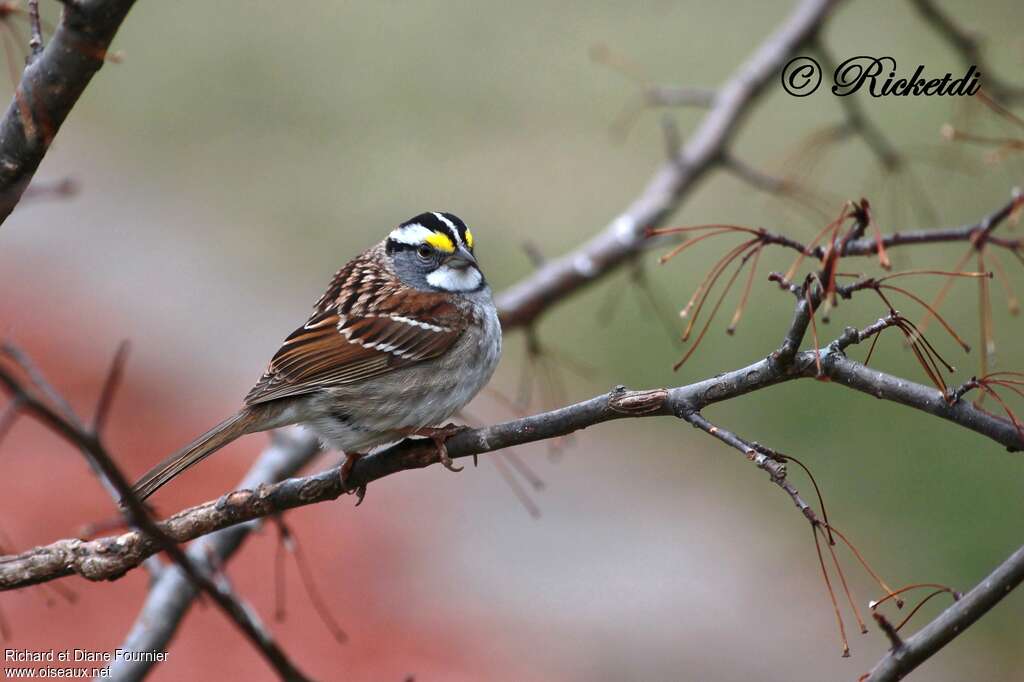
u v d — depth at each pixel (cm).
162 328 1533
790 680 1143
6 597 1090
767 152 1463
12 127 487
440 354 743
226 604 441
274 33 1814
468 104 1675
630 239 947
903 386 458
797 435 1330
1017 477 1248
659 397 489
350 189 1658
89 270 1617
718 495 1340
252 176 1711
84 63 478
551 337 1463
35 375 457
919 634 443
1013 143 583
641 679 1146
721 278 1423
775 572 1247
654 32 1717
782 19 1714
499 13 1798
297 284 1608
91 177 1738
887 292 1288
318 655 1123
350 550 1262
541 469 1391
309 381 706
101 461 381
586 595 1230
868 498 1265
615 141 1605
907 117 1404
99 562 524
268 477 807
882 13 1544
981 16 1430
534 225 1541
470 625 1185
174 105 1773
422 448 564
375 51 1781
